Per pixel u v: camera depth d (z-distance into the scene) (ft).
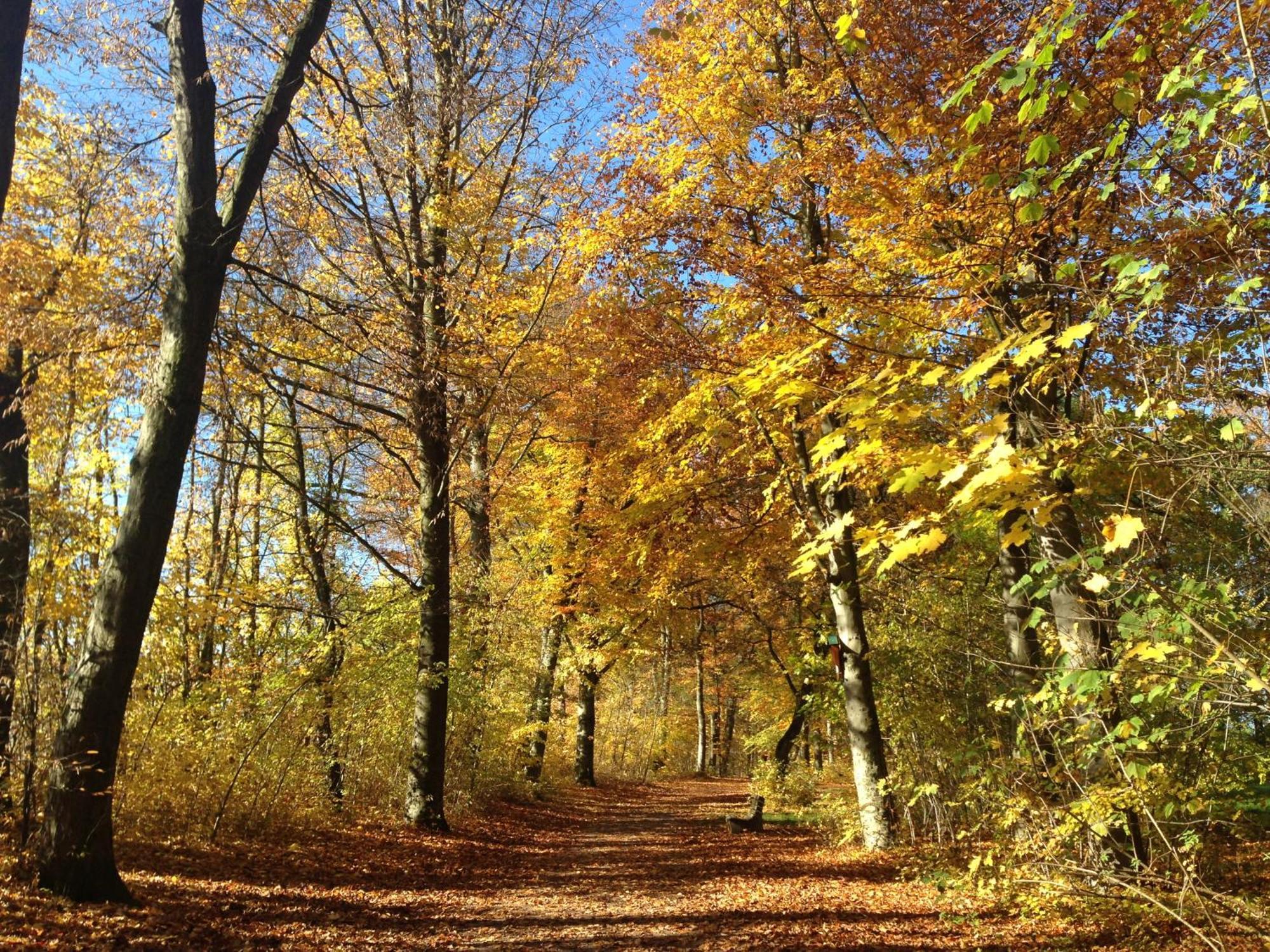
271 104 24.13
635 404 38.99
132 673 20.71
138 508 21.03
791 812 56.65
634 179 28.63
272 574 46.37
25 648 20.70
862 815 34.94
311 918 22.03
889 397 14.65
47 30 25.94
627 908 26.22
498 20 39.01
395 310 31.78
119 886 20.06
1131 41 14.56
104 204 31.24
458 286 38.65
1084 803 15.31
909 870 27.68
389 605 40.75
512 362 38.06
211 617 29.68
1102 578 10.32
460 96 37.11
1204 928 16.35
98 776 19.76
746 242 26.99
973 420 12.83
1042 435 11.98
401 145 37.55
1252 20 10.83
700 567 43.70
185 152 22.80
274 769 31.71
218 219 22.99
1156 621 10.26
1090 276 15.49
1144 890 15.28
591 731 82.02
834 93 23.90
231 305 32.24
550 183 38.63
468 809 46.26
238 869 25.67
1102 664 14.12
